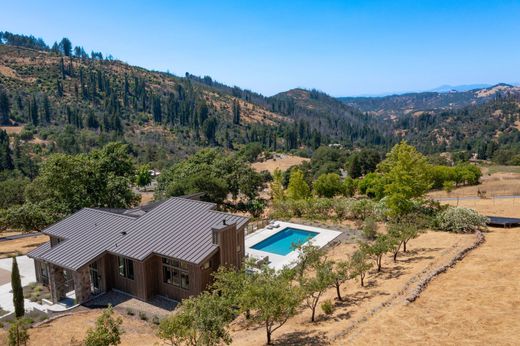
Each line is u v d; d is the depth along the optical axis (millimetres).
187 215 24219
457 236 27344
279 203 41719
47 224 34406
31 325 18859
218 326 12727
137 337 17469
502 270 18453
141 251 21516
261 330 16719
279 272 18859
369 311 15844
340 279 18203
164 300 21594
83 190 37469
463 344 12055
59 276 22172
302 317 17391
